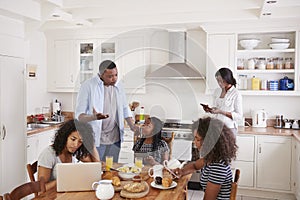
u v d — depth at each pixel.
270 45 4.36
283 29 4.21
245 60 4.62
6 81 3.60
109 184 1.89
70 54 5.07
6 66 3.60
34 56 4.93
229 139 2.10
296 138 3.73
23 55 3.91
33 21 3.81
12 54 3.70
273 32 4.36
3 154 3.56
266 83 4.45
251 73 4.60
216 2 3.48
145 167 2.24
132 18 4.31
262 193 4.20
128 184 2.00
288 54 4.48
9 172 3.66
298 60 4.21
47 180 2.26
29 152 4.05
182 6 3.57
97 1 3.46
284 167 4.04
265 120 4.54
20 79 3.86
